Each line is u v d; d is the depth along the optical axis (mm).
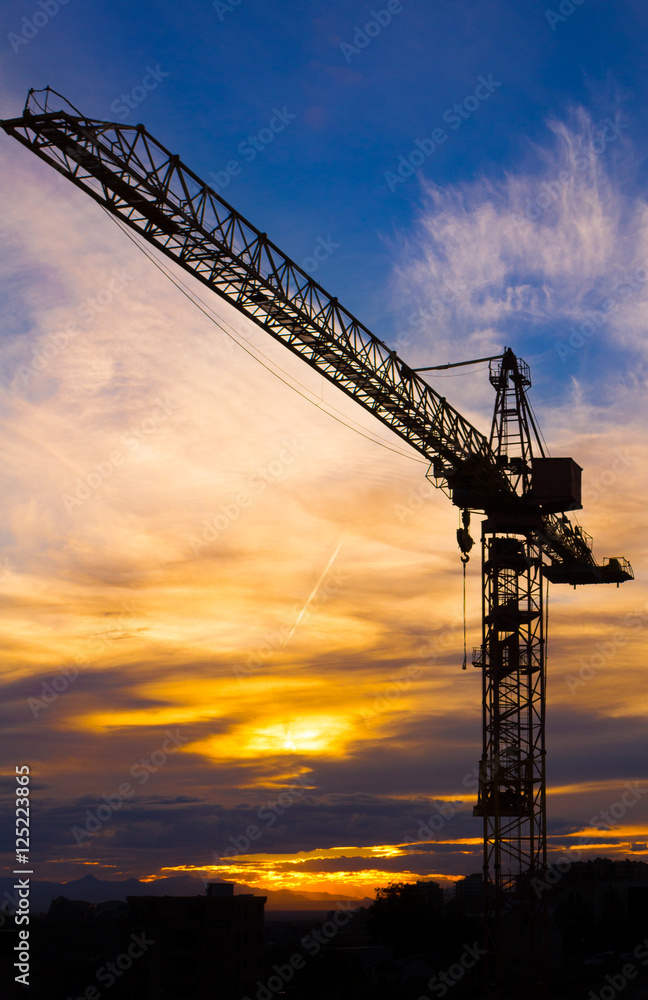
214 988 76938
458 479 61625
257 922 82000
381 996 81500
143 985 77625
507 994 58156
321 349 51000
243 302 48812
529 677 61844
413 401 54562
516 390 65938
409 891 126125
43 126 39156
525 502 63562
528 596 63250
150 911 79500
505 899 59219
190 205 42719
